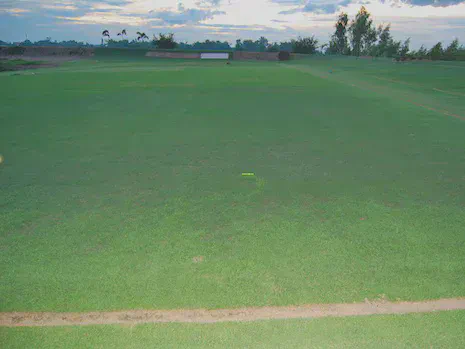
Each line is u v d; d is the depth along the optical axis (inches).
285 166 324.2
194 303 150.7
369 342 128.1
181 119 512.4
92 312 145.6
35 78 1110.4
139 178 296.5
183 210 239.6
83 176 300.5
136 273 171.8
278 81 1022.4
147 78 1097.4
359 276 169.2
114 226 217.9
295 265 178.2
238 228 215.8
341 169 316.2
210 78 1108.5
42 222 222.7
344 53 3147.1
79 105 622.8
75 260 182.9
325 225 219.0
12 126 468.8
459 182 285.4
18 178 295.3
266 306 148.7
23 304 150.7
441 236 205.2
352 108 597.3
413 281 165.3
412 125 474.9
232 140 405.4
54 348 126.8
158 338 130.9
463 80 1013.2
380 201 252.5
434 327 135.4
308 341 128.9
